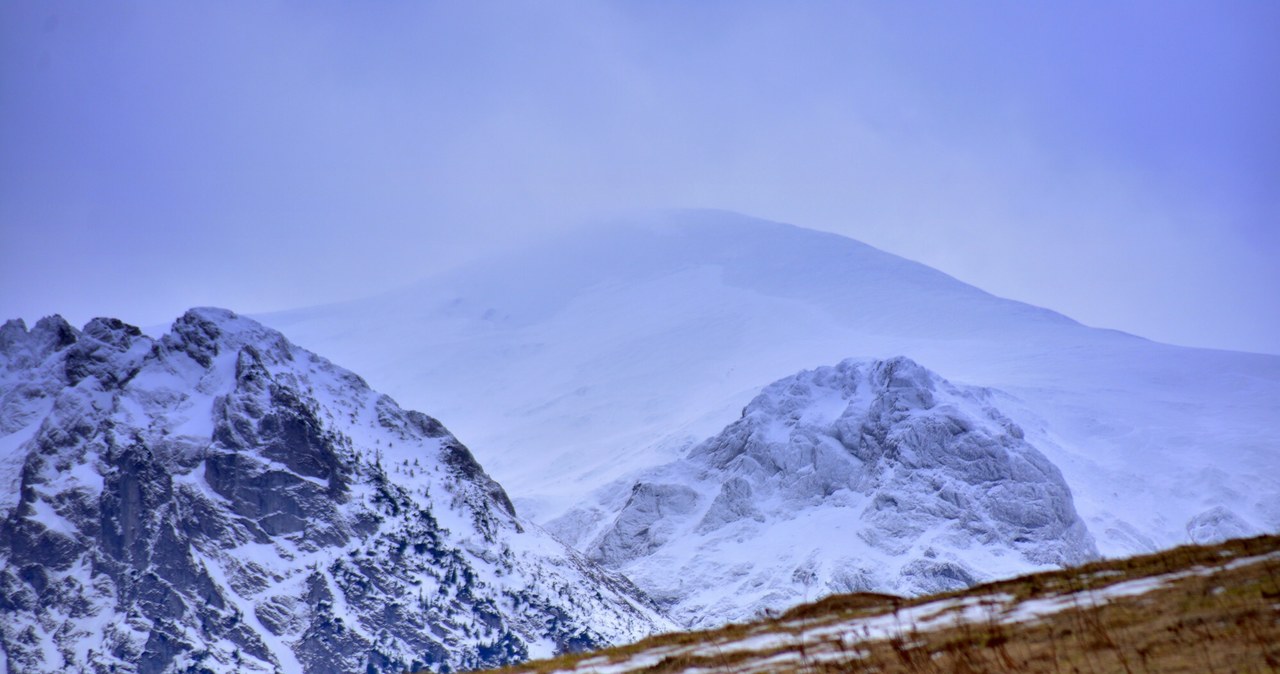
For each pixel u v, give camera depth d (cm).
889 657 3481
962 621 3816
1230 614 3178
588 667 4306
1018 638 3381
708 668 3838
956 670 3170
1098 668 2939
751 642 4191
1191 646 2966
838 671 3425
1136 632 3195
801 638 4081
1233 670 2717
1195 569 4016
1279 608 3139
